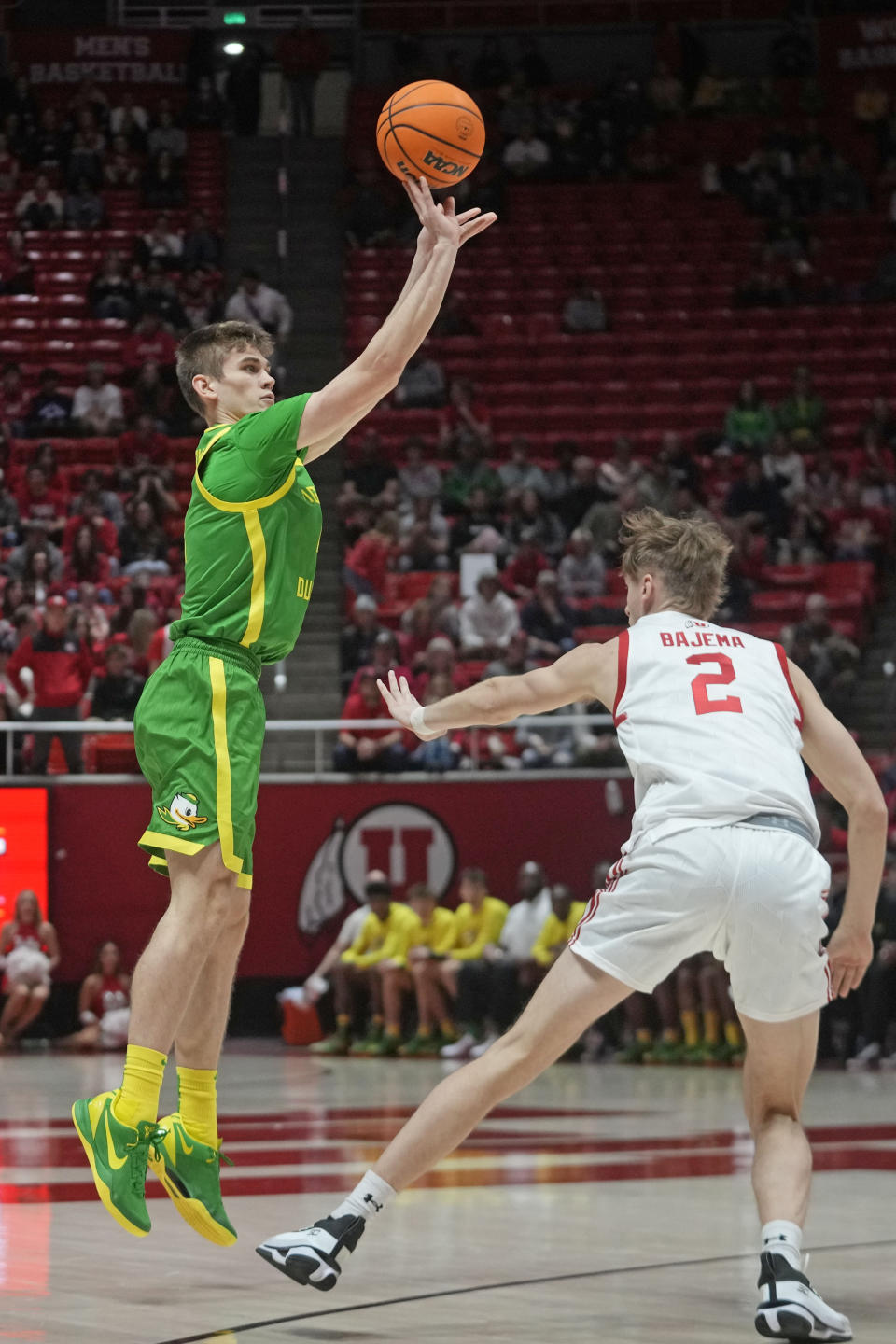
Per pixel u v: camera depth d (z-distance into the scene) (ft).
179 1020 25.23
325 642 113.29
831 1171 41.42
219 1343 21.70
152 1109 24.85
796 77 159.43
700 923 23.13
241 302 140.36
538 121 157.17
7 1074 75.41
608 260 148.15
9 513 118.11
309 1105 60.39
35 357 138.82
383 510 121.19
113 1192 24.26
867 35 159.63
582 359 139.03
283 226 147.02
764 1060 24.13
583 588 112.27
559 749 99.04
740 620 109.50
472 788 97.86
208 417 28.73
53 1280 26.48
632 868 23.53
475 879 90.27
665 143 156.76
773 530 118.52
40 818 96.02
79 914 96.43
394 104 26.99
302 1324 23.04
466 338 141.08
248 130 161.17
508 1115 57.62
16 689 97.81
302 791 98.22
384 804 98.02
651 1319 23.66
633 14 163.73
